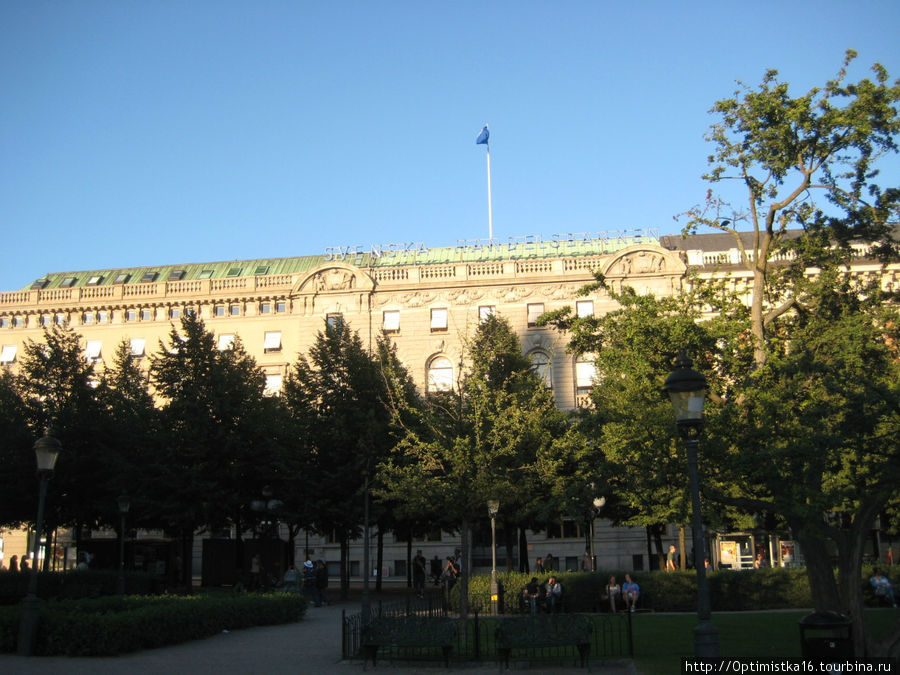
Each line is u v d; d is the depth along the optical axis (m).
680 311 23.09
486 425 25.12
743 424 19.48
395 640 18.53
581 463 31.44
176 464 38.00
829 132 23.22
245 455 39.25
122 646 19.95
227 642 22.78
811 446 17.28
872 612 27.64
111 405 43.00
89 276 71.25
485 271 59.12
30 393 42.06
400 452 39.44
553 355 56.53
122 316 62.56
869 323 23.39
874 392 17.53
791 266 25.69
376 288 59.56
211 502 37.84
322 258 70.00
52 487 39.19
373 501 39.25
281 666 18.66
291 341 60.28
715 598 31.53
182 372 40.69
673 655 19.50
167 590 39.03
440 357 57.97
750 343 22.70
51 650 19.81
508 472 25.23
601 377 31.28
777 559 46.78
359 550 57.34
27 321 63.38
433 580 50.16
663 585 31.97
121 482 38.00
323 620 29.22
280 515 39.72
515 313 58.06
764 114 23.61
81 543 44.12
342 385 43.19
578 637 18.27
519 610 31.83
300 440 41.09
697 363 21.52
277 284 61.34
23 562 40.59
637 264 57.09
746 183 24.84
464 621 22.05
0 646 20.09
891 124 22.78
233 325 61.25
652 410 20.25
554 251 63.09
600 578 32.25
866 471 19.12
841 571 17.34
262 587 37.22
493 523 28.47
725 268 54.41
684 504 20.09
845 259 25.58
